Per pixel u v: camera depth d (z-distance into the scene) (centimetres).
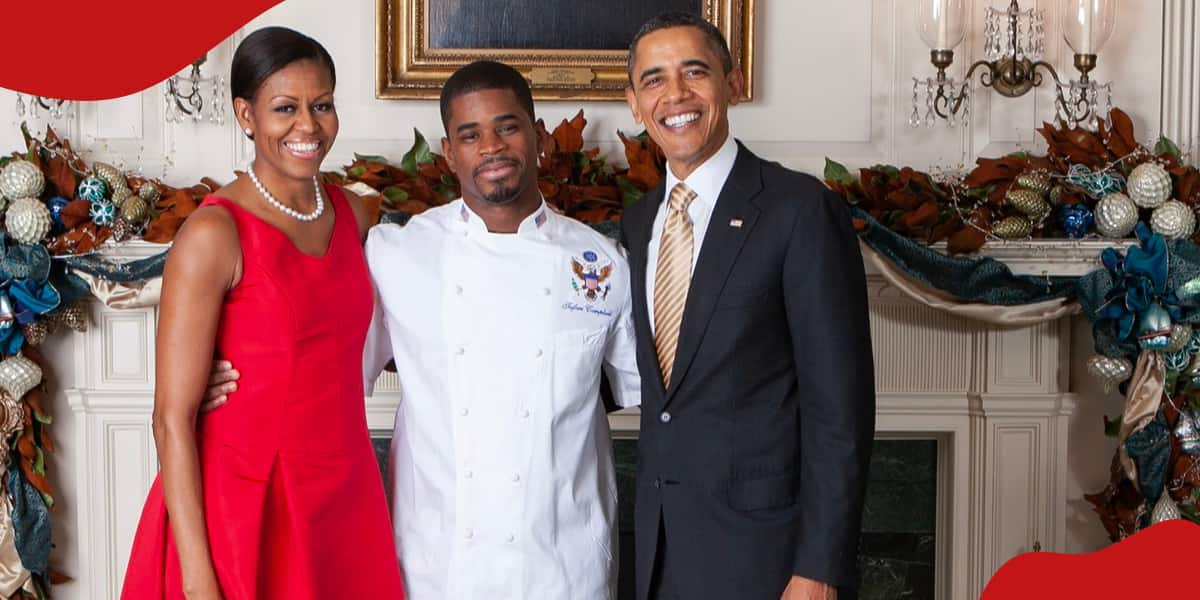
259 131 213
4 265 294
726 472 207
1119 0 322
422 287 225
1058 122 319
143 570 214
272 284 211
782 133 323
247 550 210
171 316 206
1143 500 309
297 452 214
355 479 223
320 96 214
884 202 303
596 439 233
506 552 221
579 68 316
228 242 208
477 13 316
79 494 323
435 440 224
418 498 227
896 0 321
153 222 301
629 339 234
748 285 206
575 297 225
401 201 295
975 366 321
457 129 218
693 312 208
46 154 305
